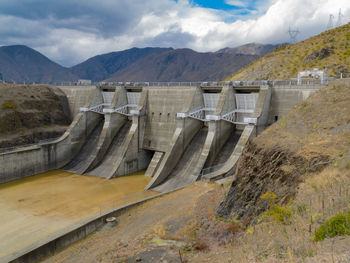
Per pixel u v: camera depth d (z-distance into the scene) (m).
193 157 47.25
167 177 45.91
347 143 19.88
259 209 20.88
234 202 24.31
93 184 46.41
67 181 48.00
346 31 81.12
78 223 28.98
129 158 52.12
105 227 29.53
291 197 18.50
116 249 22.81
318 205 15.07
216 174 37.66
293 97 40.59
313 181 17.77
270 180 21.77
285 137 24.53
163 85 54.03
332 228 11.92
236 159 39.03
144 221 29.06
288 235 13.78
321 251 10.74
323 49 73.94
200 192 34.28
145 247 21.58
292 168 20.53
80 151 59.25
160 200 34.50
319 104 28.72
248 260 12.98
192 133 49.72
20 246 28.41
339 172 17.05
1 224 32.84
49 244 25.62
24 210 36.59
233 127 48.19
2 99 56.09
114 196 41.25
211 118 44.03
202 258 16.83
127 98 59.69
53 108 63.44
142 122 54.50
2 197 40.81
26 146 52.69
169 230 25.11
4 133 52.44
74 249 26.20
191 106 48.03
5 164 46.66
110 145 57.00
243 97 46.06
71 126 57.91
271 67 80.81
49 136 57.69
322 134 22.83
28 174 50.16
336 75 62.03
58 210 36.66
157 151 52.53
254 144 25.69
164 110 53.12
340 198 14.50
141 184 46.31
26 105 58.72
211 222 24.34
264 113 41.19
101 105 62.53
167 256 19.06
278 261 11.36
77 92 66.50
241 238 17.53
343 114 24.62
